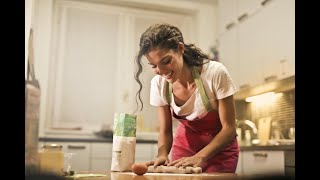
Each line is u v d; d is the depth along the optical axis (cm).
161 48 106
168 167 100
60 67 295
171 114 136
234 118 120
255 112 248
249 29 259
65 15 292
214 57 299
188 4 291
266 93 241
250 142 230
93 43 305
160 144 131
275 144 204
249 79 258
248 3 261
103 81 313
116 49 308
